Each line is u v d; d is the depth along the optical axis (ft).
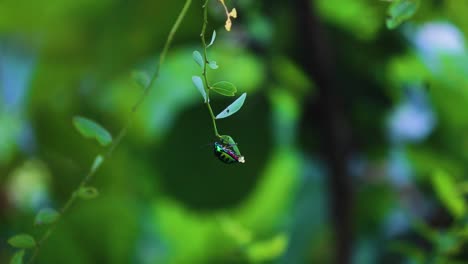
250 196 3.03
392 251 3.14
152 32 3.00
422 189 3.17
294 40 2.93
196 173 3.02
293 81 2.96
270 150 3.03
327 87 2.96
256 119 3.01
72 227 3.20
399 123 3.11
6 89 3.17
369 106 3.02
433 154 3.14
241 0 2.87
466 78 3.06
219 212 3.05
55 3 2.98
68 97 3.18
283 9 2.89
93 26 3.02
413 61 3.02
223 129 3.01
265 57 2.97
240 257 3.15
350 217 3.05
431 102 3.11
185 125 3.02
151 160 3.05
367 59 2.99
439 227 3.05
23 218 3.20
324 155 3.06
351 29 2.97
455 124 3.12
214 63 2.26
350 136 3.05
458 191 2.77
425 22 2.93
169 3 2.94
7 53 3.10
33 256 2.39
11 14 2.99
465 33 2.94
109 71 3.09
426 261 2.77
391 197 3.19
